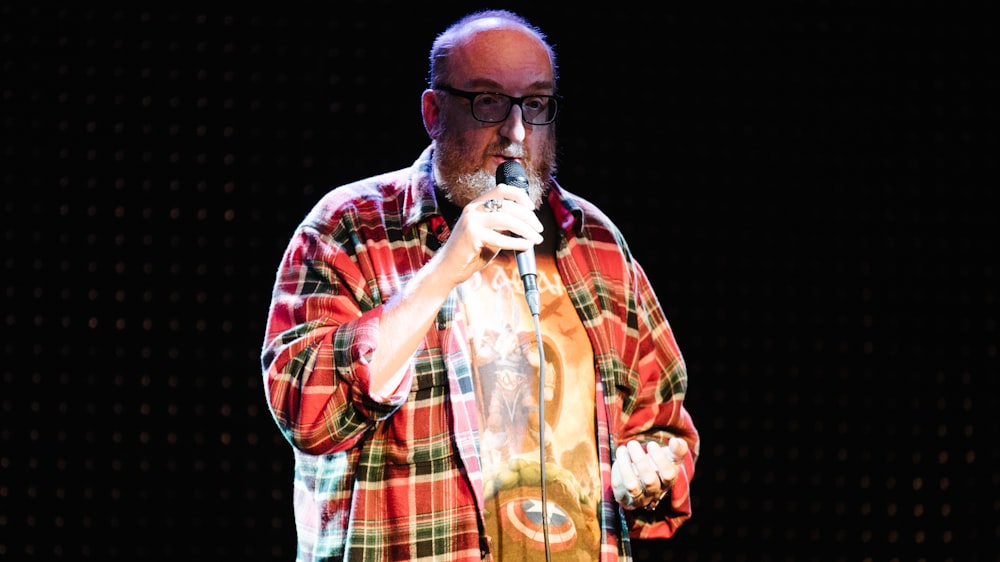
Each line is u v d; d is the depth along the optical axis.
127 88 8.12
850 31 8.73
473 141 4.64
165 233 8.11
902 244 8.84
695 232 8.69
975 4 8.81
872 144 8.79
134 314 8.09
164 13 8.16
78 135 8.10
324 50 8.23
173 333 8.11
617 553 4.48
